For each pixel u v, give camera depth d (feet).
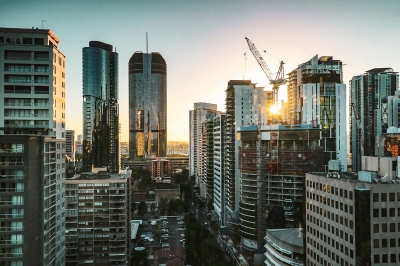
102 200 506.89
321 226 341.41
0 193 302.25
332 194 322.34
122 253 507.71
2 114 342.44
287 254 419.95
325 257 331.98
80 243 505.25
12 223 301.84
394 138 407.03
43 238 329.31
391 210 278.05
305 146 646.74
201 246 584.81
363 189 276.41
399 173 312.09
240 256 590.55
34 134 343.67
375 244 275.18
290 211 629.51
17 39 349.61
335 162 405.59
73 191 504.84
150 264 587.27
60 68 372.79
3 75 341.41
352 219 288.51
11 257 299.58
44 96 346.54
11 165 304.09
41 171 329.72
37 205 323.57
